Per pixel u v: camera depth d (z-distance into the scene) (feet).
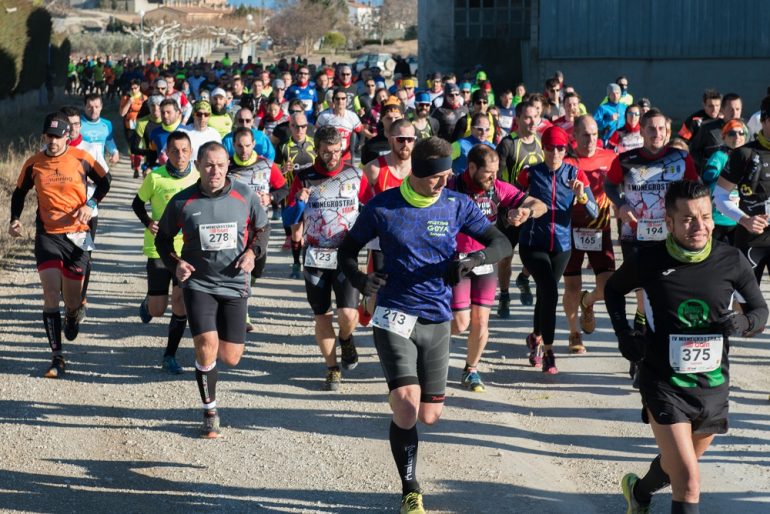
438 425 26.91
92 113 41.65
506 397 29.25
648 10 116.37
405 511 20.70
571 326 33.22
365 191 28.07
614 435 26.23
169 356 31.45
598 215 31.42
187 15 439.22
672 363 18.10
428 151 20.16
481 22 143.23
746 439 25.77
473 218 20.93
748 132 41.96
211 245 24.99
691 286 17.93
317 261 29.01
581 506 21.90
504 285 37.99
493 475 23.59
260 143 40.73
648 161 29.09
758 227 27.14
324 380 30.86
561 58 118.42
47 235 30.86
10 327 36.32
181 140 29.96
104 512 21.50
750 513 21.53
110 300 40.65
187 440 25.80
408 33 444.14
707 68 116.06
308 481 23.27
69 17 467.93
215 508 21.76
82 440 25.73
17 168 72.49
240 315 25.85
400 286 20.81
